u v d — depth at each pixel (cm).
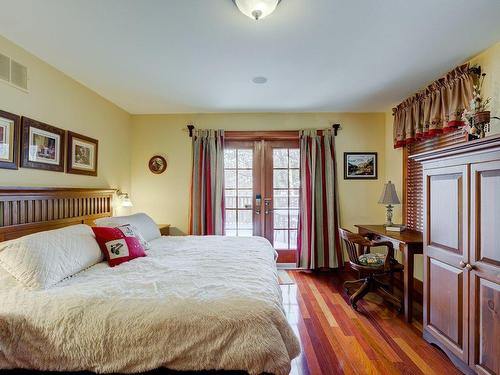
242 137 417
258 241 299
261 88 320
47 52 237
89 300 146
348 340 226
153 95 344
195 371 133
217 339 133
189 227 411
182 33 208
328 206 406
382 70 271
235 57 245
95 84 309
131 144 421
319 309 284
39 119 249
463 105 250
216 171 409
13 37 213
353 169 416
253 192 425
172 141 421
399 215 381
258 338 132
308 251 401
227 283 167
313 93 336
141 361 132
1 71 212
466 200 178
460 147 177
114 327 135
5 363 138
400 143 356
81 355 135
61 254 183
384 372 187
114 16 187
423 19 190
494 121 224
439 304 205
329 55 241
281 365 130
